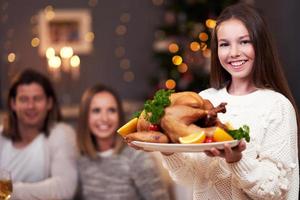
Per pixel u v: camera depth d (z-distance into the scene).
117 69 5.02
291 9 4.45
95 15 4.95
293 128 1.40
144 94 4.97
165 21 4.89
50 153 2.32
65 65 4.16
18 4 4.83
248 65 1.41
